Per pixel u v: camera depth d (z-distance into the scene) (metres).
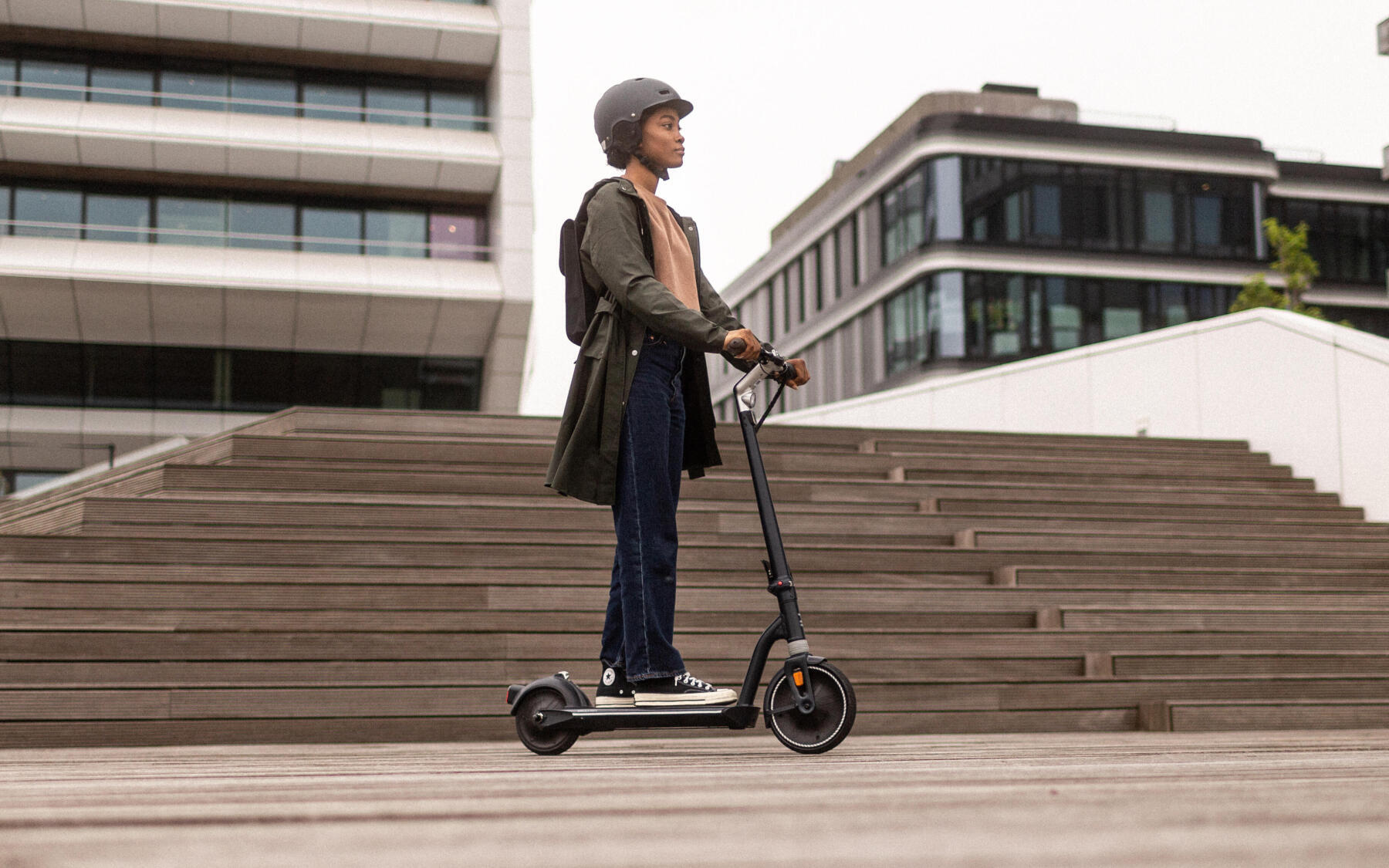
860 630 4.55
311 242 24.45
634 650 2.71
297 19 24.19
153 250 23.56
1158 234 28.78
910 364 28.78
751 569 5.32
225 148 23.67
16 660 3.82
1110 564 5.97
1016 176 28.23
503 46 25.11
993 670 4.30
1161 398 10.00
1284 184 31.09
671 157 2.97
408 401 25.28
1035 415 11.54
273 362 24.78
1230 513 7.27
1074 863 0.90
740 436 7.93
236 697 3.70
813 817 1.25
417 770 2.22
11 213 23.36
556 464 2.77
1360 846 0.99
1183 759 2.35
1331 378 8.27
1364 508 7.93
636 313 2.73
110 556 4.77
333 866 0.94
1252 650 4.93
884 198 30.36
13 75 23.64
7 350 23.80
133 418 24.02
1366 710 4.12
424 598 4.42
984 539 6.10
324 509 5.52
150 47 24.20
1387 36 13.23
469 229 25.22
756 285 39.50
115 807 1.48
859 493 6.76
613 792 1.63
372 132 24.50
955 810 1.31
